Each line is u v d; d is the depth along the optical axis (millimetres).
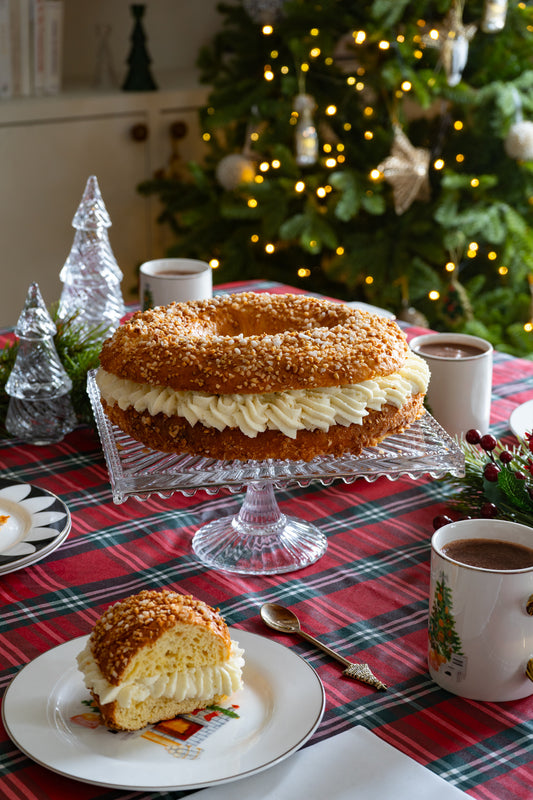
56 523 1428
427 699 1231
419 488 1538
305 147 2615
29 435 1624
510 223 2797
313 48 2756
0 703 1215
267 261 3146
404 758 1166
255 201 2834
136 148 3424
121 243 3543
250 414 1350
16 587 1365
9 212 3250
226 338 1397
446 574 1211
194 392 1371
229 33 3000
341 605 1342
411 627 1313
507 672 1219
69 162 3299
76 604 1342
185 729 1181
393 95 2822
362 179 2773
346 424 1361
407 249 2961
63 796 1144
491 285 3105
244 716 1192
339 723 1204
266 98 2887
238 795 1136
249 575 1385
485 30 2533
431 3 2732
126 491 1317
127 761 1149
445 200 2775
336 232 2934
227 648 1197
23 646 1285
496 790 1149
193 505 1510
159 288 1816
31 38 3176
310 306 1497
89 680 1186
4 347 1785
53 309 1822
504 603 1198
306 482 1346
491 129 2824
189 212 3018
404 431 1440
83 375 1663
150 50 3729
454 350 1636
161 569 1395
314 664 1269
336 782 1146
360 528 1461
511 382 1787
